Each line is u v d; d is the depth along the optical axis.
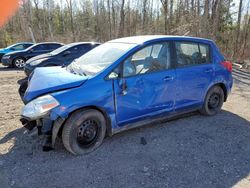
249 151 3.95
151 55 4.26
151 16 35.47
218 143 4.18
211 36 21.38
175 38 4.62
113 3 35.16
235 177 3.25
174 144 4.09
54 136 3.53
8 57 13.88
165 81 4.36
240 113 5.73
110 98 3.79
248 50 23.55
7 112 5.57
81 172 3.29
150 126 4.77
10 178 3.15
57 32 45.38
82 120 3.62
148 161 3.58
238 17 24.08
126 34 32.94
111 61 3.94
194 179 3.19
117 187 3.02
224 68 5.39
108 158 3.64
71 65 4.48
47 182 3.08
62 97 3.45
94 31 43.38
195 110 5.24
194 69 4.82
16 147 3.92
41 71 4.23
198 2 22.28
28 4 31.55
